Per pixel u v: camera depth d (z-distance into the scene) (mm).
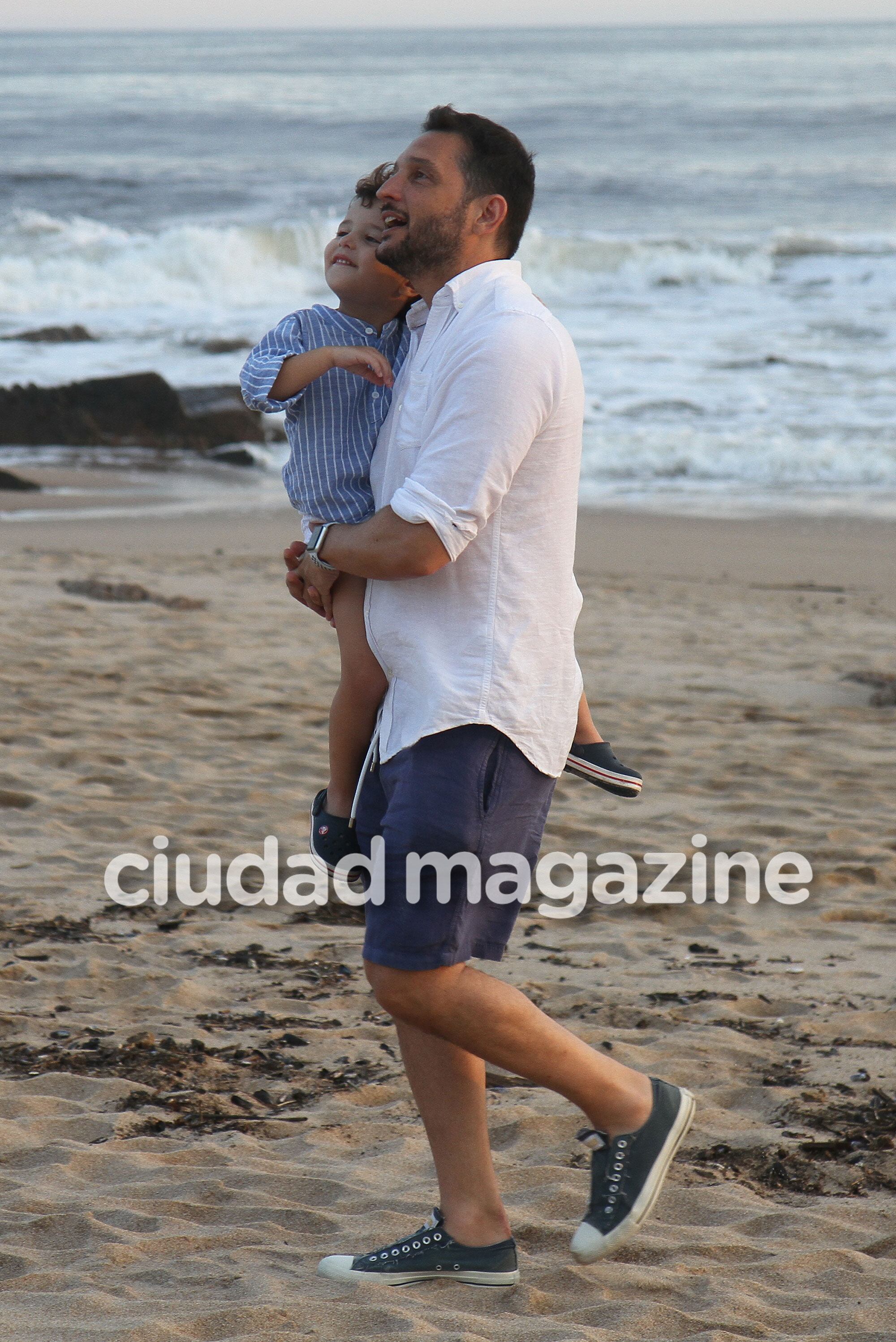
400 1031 7484
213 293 79812
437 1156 7473
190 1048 10711
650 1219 8383
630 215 111812
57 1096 9891
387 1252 7457
